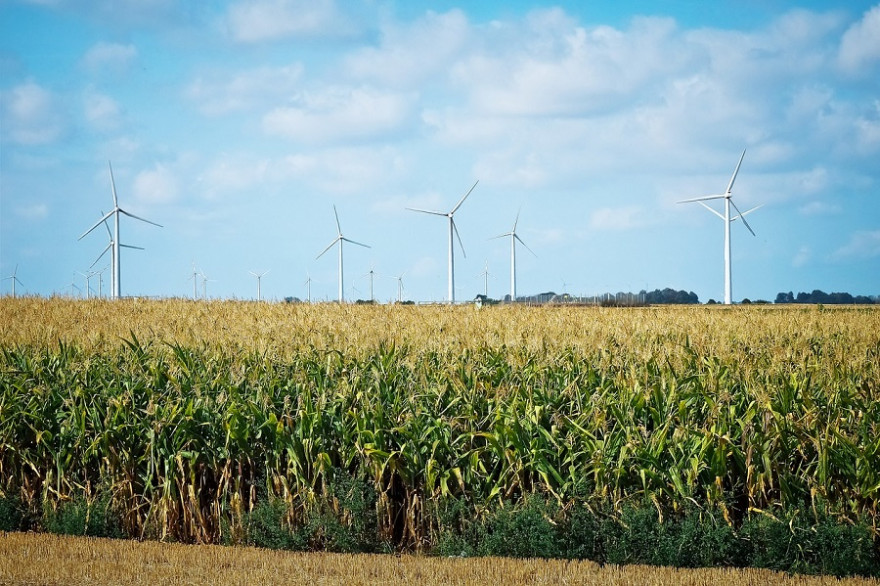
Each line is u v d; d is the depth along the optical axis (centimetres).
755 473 1188
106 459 1358
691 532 1141
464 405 1349
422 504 1250
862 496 1155
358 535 1235
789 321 2578
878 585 1049
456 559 1156
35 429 1405
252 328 2070
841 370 1473
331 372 1505
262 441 1337
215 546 1227
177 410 1346
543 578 1055
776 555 1131
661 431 1213
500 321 2406
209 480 1357
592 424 1263
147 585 1025
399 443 1300
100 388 1482
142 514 1350
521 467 1229
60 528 1323
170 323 2308
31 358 1650
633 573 1078
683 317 2709
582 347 1705
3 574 1064
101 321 2436
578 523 1177
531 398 1345
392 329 2059
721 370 1455
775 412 1230
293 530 1256
